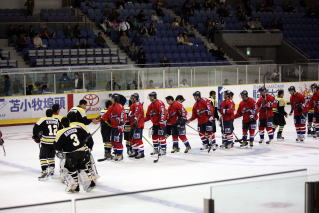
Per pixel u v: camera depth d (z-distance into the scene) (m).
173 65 26.75
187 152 14.24
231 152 14.27
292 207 6.42
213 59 28.25
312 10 35.12
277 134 16.23
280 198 6.32
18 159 13.66
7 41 26.08
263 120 15.46
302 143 15.69
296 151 14.34
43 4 29.19
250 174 11.43
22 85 20.75
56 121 11.16
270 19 33.50
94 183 10.17
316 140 16.23
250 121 14.81
